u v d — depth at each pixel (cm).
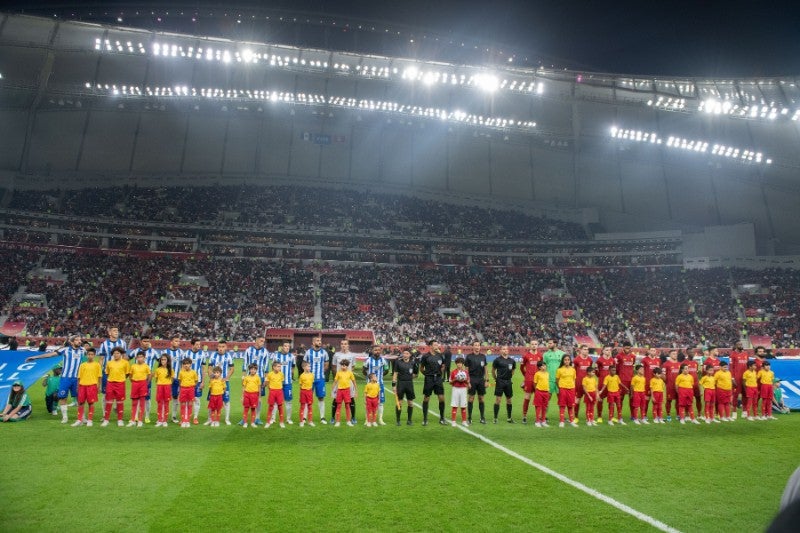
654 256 5669
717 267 5347
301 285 4975
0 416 1271
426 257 5744
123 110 5966
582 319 4941
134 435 1149
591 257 5791
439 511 700
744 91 4628
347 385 1337
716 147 4603
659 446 1112
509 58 6159
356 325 4525
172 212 5372
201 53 4138
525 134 5853
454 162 6644
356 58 4578
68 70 5309
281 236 5428
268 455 995
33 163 5500
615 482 842
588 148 6331
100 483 796
